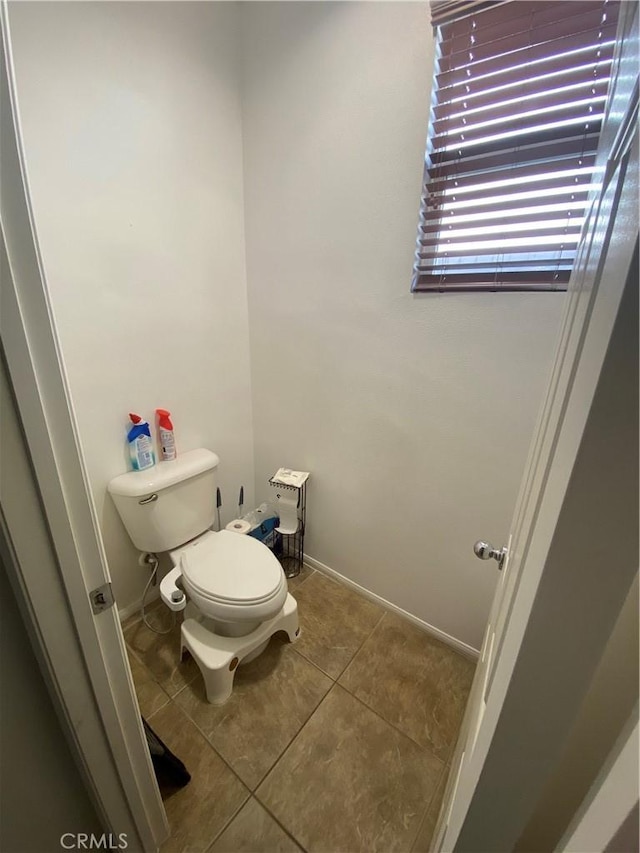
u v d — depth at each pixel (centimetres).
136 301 129
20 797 58
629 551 24
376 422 142
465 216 106
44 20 93
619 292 21
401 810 97
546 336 100
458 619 142
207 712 119
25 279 41
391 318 127
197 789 100
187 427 156
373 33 105
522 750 34
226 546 138
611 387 22
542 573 28
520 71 89
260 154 142
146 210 124
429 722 118
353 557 168
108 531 139
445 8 90
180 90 124
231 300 160
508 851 40
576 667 29
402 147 109
